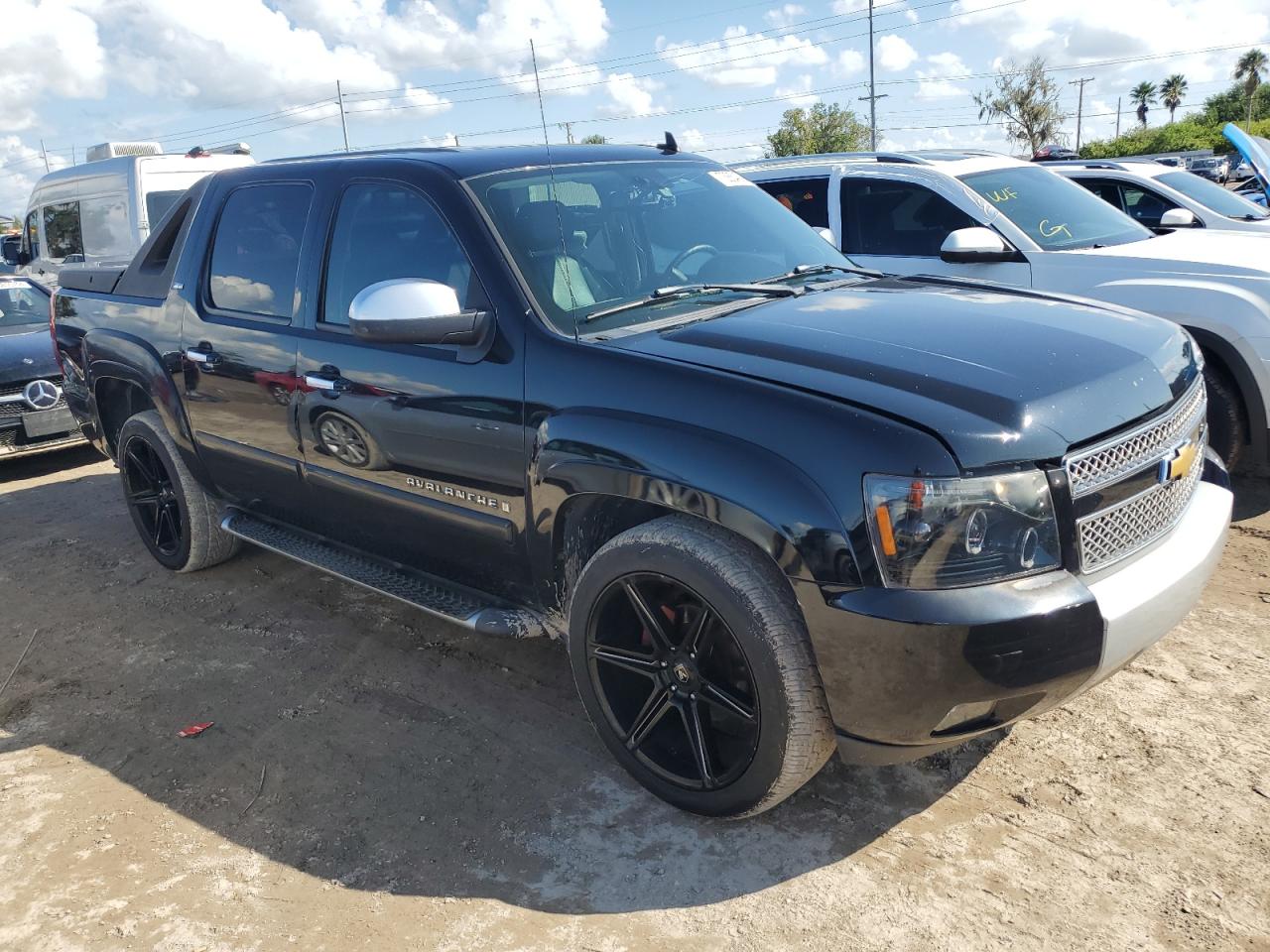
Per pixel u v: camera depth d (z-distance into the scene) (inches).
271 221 151.9
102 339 185.6
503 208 125.6
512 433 114.2
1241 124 2637.8
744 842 107.9
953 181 236.7
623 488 102.6
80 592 192.5
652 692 112.1
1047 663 89.0
